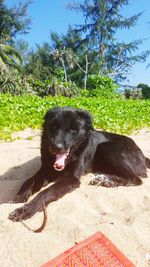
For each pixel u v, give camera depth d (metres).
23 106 1.74
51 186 0.62
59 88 3.33
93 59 6.96
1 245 0.46
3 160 0.87
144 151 1.00
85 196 0.64
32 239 0.47
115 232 0.50
